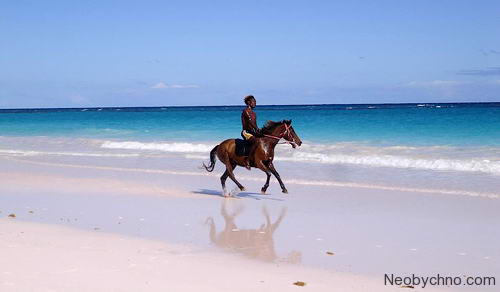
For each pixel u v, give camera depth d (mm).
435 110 78062
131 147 31000
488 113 58406
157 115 82062
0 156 27812
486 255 9203
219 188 17266
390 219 12133
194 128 44562
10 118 82938
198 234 10844
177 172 20859
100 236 10477
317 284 7637
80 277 7605
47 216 12641
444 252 9414
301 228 11375
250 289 7340
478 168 19734
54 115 97500
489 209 12977
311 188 16750
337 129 38719
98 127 49781
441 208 13242
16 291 6906
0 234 10320
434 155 23156
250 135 15000
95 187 17234
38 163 24438
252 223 11930
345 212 12984
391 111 79688
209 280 7699
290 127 14695
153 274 7906
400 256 9172
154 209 13648
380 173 19438
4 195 15766
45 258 8570
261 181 18562
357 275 8102
